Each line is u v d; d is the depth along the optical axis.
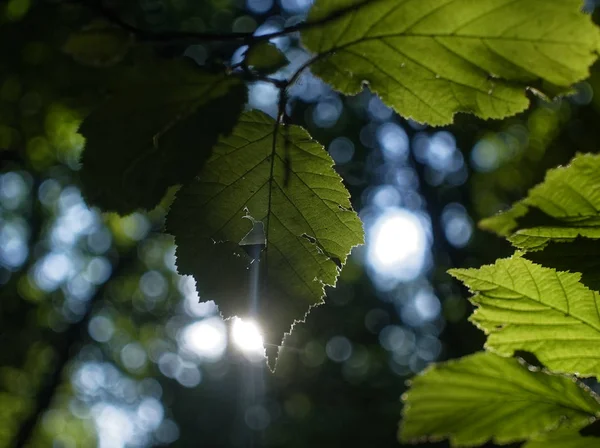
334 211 0.52
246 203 0.52
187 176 0.52
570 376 0.59
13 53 2.31
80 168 0.51
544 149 0.92
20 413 5.84
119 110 0.51
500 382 0.60
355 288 6.36
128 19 2.33
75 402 6.53
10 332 5.68
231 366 7.40
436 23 0.50
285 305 0.52
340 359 6.71
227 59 0.52
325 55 0.51
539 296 0.57
